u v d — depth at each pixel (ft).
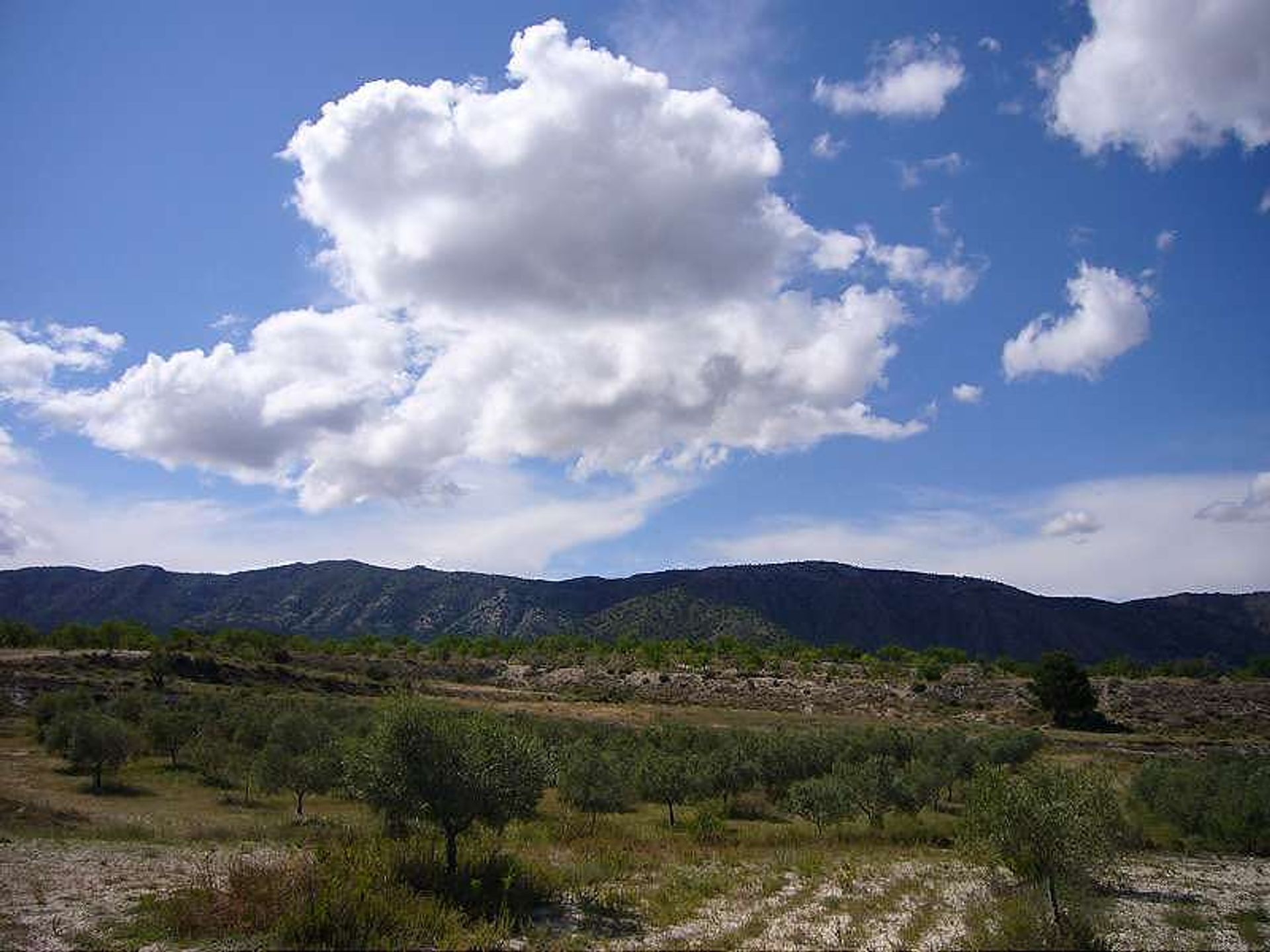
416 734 74.23
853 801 138.51
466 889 69.92
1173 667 427.74
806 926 68.13
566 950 58.90
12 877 72.74
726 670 429.79
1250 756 211.00
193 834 101.19
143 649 343.87
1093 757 226.17
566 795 146.72
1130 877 97.35
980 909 72.54
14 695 240.73
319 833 103.40
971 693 369.71
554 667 447.01
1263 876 101.19
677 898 76.59
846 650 520.01
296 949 53.52
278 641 417.08
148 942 55.77
